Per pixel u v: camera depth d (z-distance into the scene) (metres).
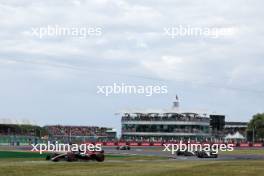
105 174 47.09
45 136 190.00
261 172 49.62
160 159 88.69
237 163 66.38
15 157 83.38
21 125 190.88
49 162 69.25
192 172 48.69
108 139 197.00
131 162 72.69
